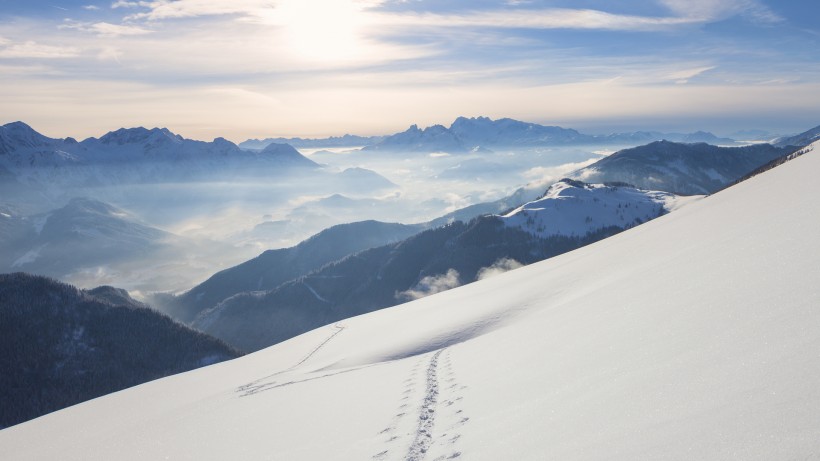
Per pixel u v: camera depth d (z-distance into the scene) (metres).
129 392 41.34
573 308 26.38
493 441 12.59
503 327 32.72
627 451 9.05
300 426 19.52
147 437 23.25
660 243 38.88
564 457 9.98
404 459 13.65
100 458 21.58
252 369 44.53
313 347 49.88
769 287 14.39
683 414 9.48
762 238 21.16
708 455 7.75
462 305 46.84
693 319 14.88
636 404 10.92
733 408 8.77
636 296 21.83
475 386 18.83
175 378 46.38
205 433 21.42
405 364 28.62
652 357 13.42
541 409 13.38
